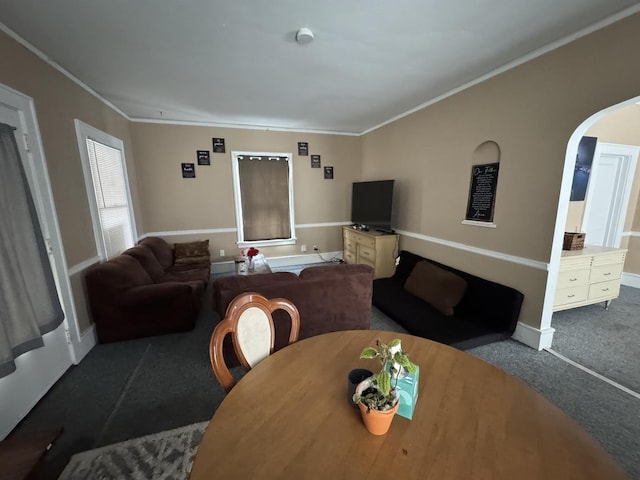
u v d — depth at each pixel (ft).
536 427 2.80
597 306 10.75
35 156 6.73
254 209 16.28
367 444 2.62
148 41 6.89
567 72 6.73
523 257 8.11
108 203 10.69
